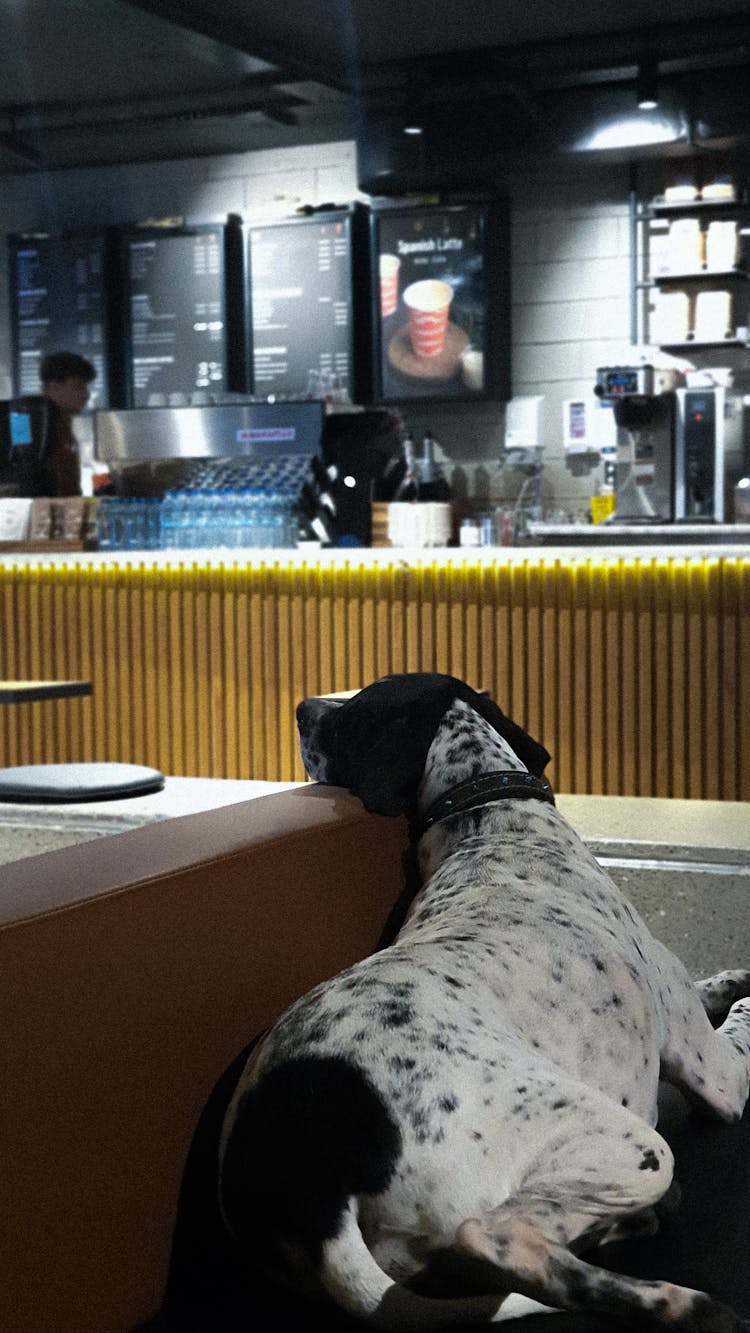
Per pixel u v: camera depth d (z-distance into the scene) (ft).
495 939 5.46
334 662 18.01
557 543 20.58
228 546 18.42
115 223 27.25
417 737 6.70
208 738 18.70
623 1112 4.81
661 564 16.65
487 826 6.38
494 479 24.95
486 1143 4.63
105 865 5.36
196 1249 5.37
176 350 25.94
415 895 6.75
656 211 22.85
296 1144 4.65
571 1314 4.73
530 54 22.66
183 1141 5.28
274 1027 5.08
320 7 20.58
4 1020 4.48
